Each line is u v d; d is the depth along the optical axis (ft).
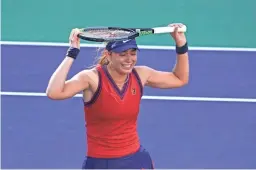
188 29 143.13
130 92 78.89
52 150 119.65
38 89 131.64
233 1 146.41
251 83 133.08
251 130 124.06
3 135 122.01
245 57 137.90
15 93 130.41
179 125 124.77
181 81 84.79
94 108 78.43
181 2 146.82
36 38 141.28
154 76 83.25
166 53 137.80
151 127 124.06
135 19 144.77
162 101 128.67
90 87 78.43
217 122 125.59
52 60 136.98
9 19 144.25
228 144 121.49
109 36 78.89
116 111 78.02
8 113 126.41
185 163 117.50
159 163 117.08
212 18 144.66
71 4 146.10
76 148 120.06
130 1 146.82
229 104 128.77
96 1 146.72
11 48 138.92
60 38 141.49
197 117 126.41
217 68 135.44
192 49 139.03
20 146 120.16
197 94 130.41
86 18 144.77
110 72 78.64
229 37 142.00
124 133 79.56
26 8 145.89
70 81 78.28
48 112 126.62
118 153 79.46
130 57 77.41
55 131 123.24
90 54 136.87
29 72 134.62
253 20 144.36
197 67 135.33
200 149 120.37
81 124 124.47
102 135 79.25
